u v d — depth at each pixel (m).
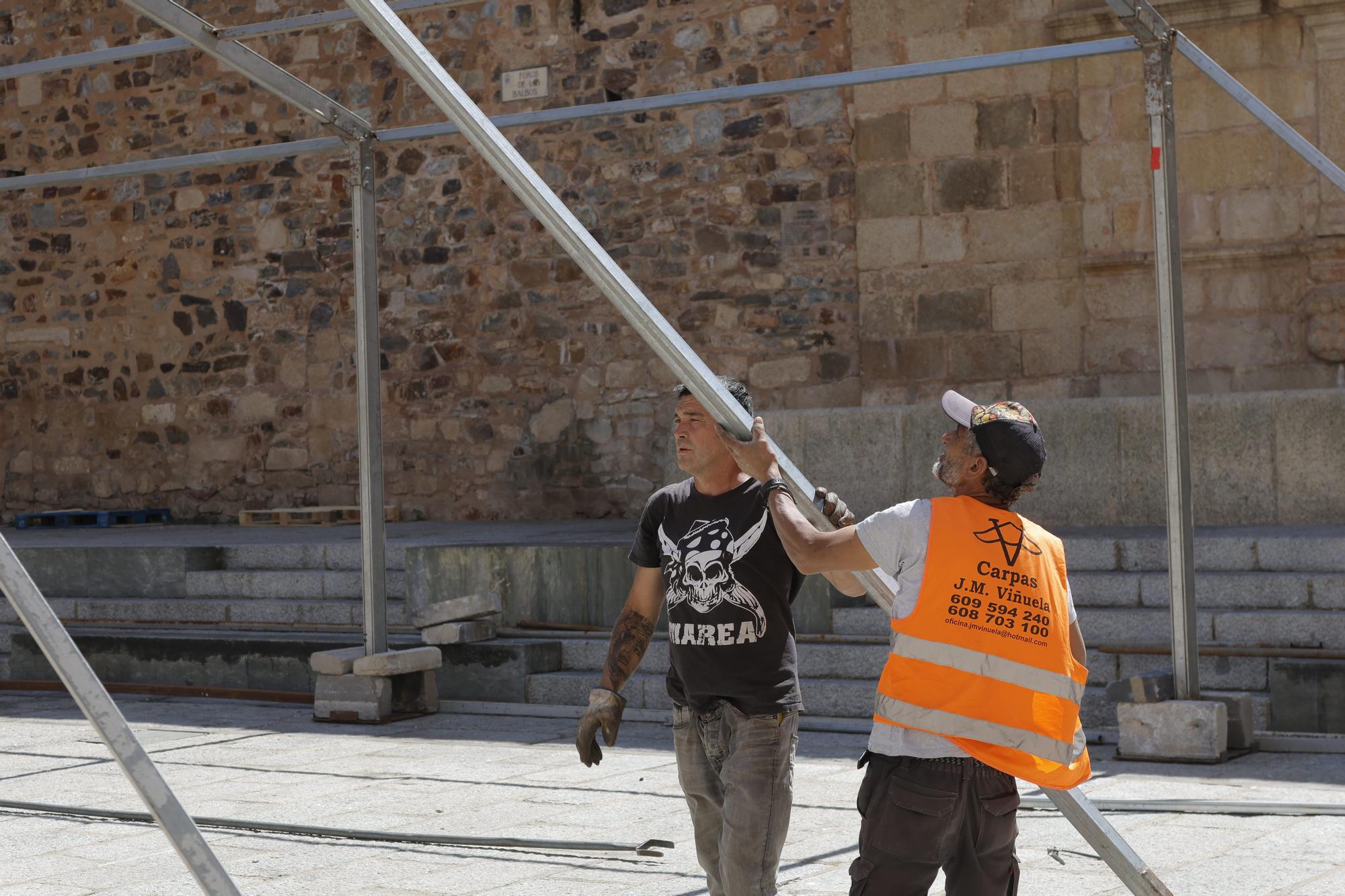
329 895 4.51
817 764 6.48
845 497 10.94
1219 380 11.15
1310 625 7.06
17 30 16.11
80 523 15.50
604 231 13.57
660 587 3.63
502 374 14.00
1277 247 10.89
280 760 6.96
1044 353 11.84
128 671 9.57
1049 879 4.51
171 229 15.41
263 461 15.01
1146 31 6.25
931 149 12.22
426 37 14.29
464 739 7.46
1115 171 11.55
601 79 13.60
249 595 10.17
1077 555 8.33
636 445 13.45
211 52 7.06
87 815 5.79
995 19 11.93
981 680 2.71
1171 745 6.29
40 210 16.00
